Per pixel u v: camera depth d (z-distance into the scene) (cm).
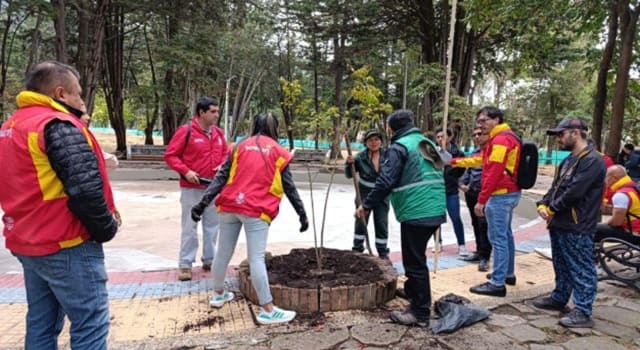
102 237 198
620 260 410
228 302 362
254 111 3509
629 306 370
